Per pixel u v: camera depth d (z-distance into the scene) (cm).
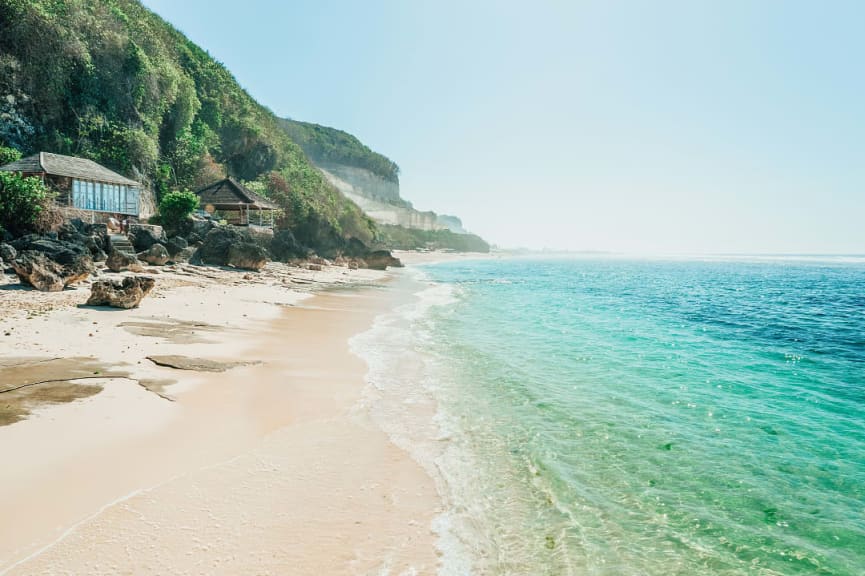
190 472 557
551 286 4459
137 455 581
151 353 1031
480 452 696
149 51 4406
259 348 1202
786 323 2277
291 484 555
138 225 2831
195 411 737
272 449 644
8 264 1792
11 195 2056
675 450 731
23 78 3167
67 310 1371
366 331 1600
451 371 1142
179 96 4609
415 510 527
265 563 414
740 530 527
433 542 471
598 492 598
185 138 4703
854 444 773
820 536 518
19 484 492
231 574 395
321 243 5516
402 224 15712
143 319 1385
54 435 605
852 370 1330
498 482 609
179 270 2619
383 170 18188
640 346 1586
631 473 651
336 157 16475
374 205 15900
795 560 476
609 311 2591
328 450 657
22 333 1078
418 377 1071
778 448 752
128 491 503
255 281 2714
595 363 1296
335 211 6644
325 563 423
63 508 461
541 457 687
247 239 3309
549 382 1084
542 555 466
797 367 1359
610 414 881
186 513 474
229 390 851
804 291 4272
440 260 11069
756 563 470
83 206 2762
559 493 589
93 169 2864
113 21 3988
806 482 640
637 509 562
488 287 4141
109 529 437
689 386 1102
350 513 508
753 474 660
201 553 418
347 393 912
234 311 1700
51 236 2081
